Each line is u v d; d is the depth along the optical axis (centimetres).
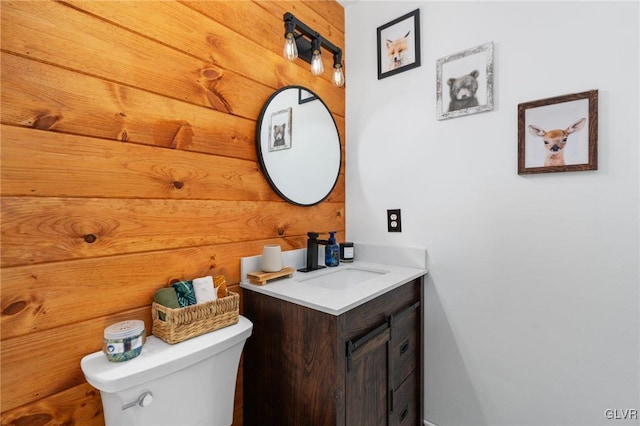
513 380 126
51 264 77
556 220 116
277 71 138
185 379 84
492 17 129
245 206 124
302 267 148
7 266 71
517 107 123
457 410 140
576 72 111
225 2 117
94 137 84
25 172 73
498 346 130
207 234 111
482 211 133
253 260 125
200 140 108
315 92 159
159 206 97
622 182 104
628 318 104
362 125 171
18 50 72
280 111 138
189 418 86
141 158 93
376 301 112
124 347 78
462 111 136
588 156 109
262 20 131
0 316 70
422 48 148
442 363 144
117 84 88
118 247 89
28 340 74
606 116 106
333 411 95
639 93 101
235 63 121
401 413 130
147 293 95
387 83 160
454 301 141
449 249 142
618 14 104
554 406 118
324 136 163
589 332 111
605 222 107
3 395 71
